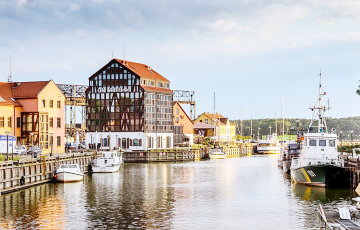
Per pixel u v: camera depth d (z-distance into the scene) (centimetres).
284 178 8625
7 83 11131
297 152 9831
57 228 4616
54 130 11188
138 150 13788
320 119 7544
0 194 6297
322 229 4544
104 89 14588
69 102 16200
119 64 14475
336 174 6831
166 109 15338
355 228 3916
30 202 5888
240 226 4712
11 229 4566
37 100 10675
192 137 17612
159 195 6538
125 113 14388
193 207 5647
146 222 4872
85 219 4988
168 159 14112
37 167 7406
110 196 6431
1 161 6394
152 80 14975
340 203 5766
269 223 4828
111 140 14488
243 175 9238
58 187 7212
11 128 10488
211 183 7881
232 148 18275
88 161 10044
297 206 5653
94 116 14638
